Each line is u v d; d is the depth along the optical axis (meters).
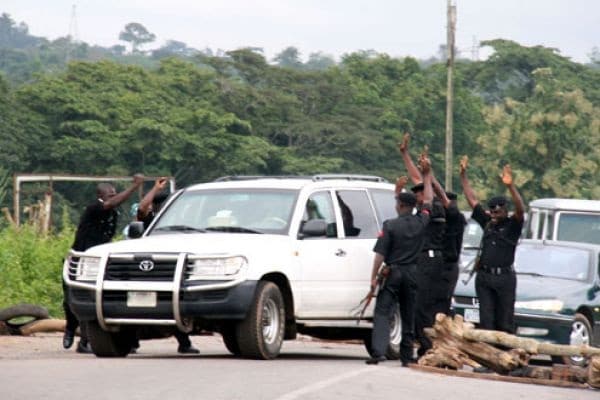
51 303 55.44
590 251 45.84
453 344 33.75
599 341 44.19
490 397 27.58
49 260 59.81
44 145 198.88
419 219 34.78
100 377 27.98
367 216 38.97
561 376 32.59
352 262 37.56
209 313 33.44
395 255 34.53
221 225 36.44
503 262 36.56
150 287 33.53
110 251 34.34
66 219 73.88
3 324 45.38
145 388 25.98
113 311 33.94
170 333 36.44
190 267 33.66
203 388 26.19
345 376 29.56
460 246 37.00
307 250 36.19
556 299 42.88
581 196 196.25
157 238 35.28
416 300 35.03
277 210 36.59
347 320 37.47
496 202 36.47
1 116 194.50
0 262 58.00
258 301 33.88
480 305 36.88
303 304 35.94
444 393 27.72
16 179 97.38
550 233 66.06
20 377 27.67
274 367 31.67
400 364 36.03
